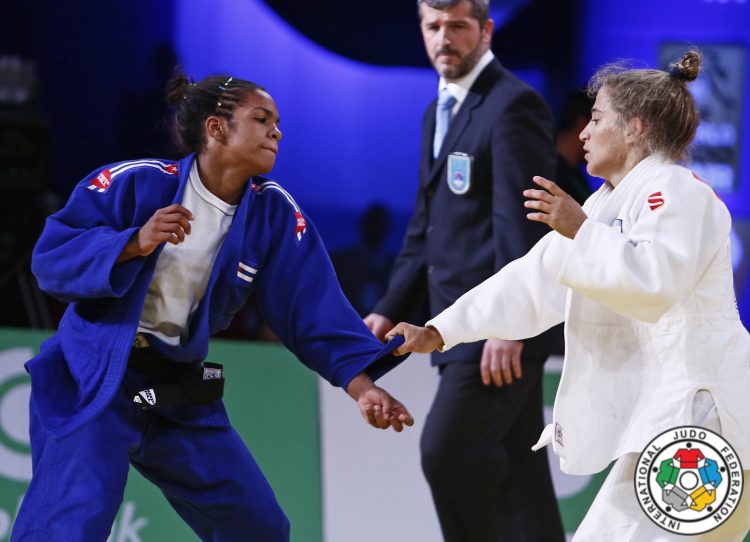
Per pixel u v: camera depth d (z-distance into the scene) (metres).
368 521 19.66
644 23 28.98
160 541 18.91
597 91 13.44
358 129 29.62
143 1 28.53
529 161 17.41
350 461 19.88
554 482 20.09
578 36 29.16
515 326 13.40
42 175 23.97
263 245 14.42
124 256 13.12
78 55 28.45
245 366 20.05
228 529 14.20
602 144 12.85
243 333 24.67
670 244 11.74
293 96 29.44
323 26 29.23
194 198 13.92
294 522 19.47
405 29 29.33
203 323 13.93
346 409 20.09
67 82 28.44
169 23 28.78
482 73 18.05
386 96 29.61
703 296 12.20
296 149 29.61
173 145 16.25
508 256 17.12
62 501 13.16
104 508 13.16
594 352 12.61
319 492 19.67
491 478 17.44
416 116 29.61
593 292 11.87
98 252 13.02
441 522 17.80
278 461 19.72
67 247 13.30
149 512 19.00
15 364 19.44
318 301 14.51
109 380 13.23
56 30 28.34
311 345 14.43
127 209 13.73
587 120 22.06
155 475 14.31
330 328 14.39
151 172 13.87
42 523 13.12
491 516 17.58
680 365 12.11
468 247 17.78
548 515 18.30
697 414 11.98
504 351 16.94
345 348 14.30
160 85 28.12
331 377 14.30
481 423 17.31
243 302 14.62
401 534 19.67
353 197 29.78
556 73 29.30
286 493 19.58
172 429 14.09
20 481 19.03
